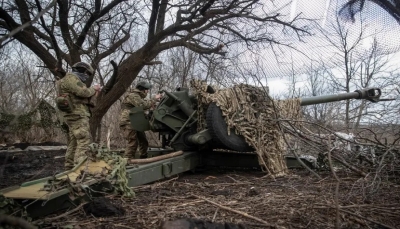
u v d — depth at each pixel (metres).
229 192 5.07
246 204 4.39
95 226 3.58
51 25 11.34
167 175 6.05
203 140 6.51
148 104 7.89
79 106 6.47
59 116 6.61
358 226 3.64
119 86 13.02
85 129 6.46
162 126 7.27
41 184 4.38
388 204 4.38
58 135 13.63
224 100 6.55
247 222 3.68
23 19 10.70
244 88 6.86
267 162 6.58
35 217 3.78
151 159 6.11
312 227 3.58
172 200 4.65
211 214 3.96
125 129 8.04
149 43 12.72
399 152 6.08
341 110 12.23
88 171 4.47
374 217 3.95
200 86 6.73
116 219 3.79
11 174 7.82
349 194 4.65
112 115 15.23
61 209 4.02
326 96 8.32
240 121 6.60
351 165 6.11
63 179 4.11
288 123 6.94
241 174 7.08
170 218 3.76
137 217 3.84
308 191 5.09
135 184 5.30
